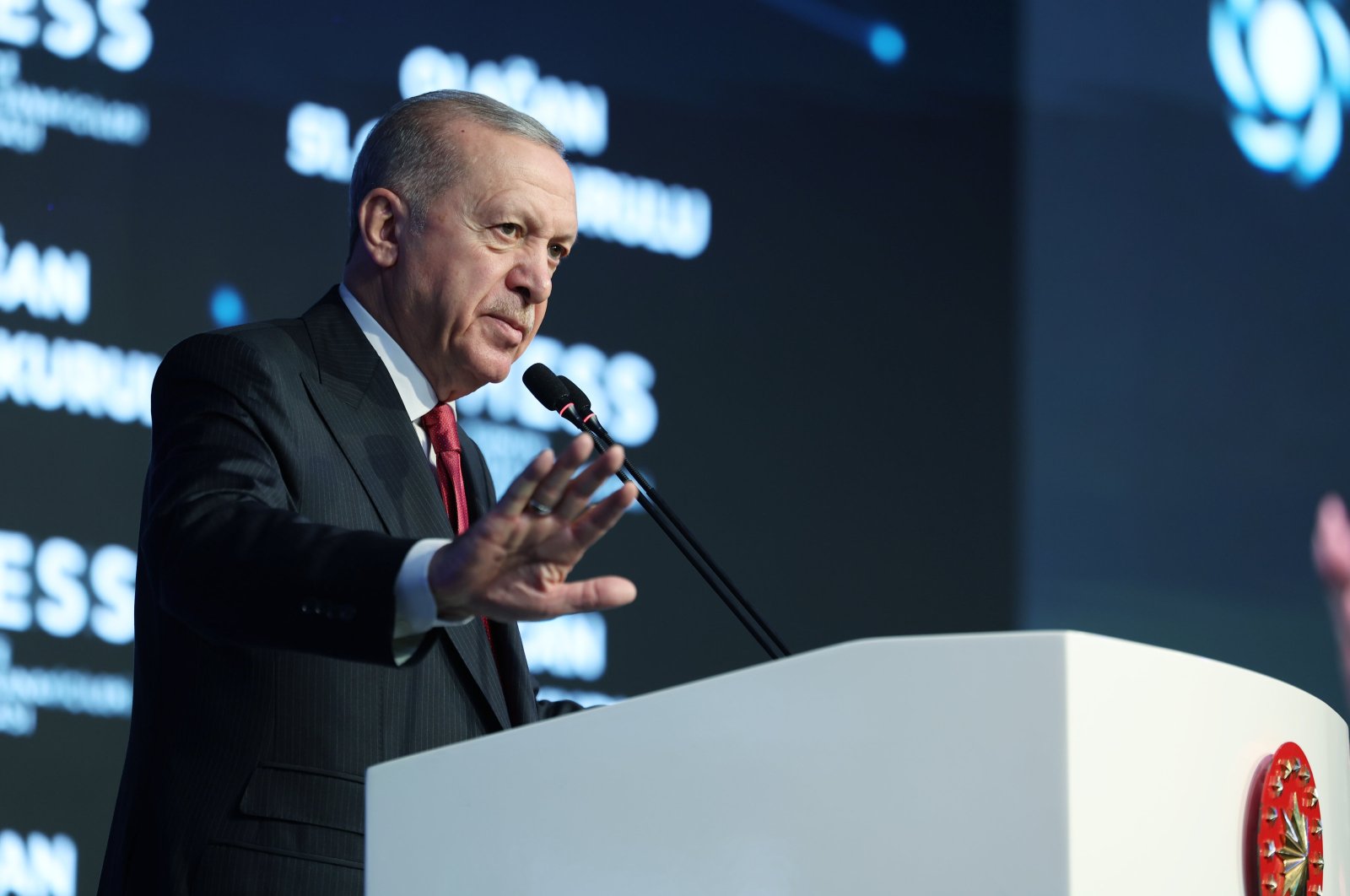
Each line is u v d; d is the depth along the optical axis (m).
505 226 4.96
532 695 4.91
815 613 11.23
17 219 8.58
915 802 2.79
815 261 11.69
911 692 2.83
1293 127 13.55
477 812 3.14
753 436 11.18
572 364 10.39
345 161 9.80
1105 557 12.32
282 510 3.78
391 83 9.98
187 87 9.29
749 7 11.70
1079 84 12.93
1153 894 2.79
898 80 12.32
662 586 10.55
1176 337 12.85
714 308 11.15
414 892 3.16
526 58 10.54
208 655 4.20
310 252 9.58
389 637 3.35
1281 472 12.95
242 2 9.54
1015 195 12.59
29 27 8.75
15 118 8.65
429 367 4.98
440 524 4.58
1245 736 3.11
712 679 2.99
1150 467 12.56
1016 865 2.70
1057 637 2.75
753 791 2.91
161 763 4.16
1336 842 3.46
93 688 8.48
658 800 2.98
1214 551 12.64
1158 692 2.88
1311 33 13.68
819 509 11.38
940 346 12.11
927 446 11.91
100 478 8.67
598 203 10.71
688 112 11.26
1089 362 12.56
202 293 9.16
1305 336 13.26
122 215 8.95
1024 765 2.73
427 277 4.90
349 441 4.49
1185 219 13.06
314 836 4.00
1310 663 12.71
